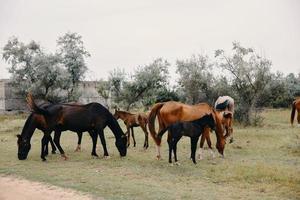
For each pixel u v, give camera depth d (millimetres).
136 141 17578
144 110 36750
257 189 8820
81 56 43500
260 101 26938
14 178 10172
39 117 13055
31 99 12617
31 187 9180
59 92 41938
